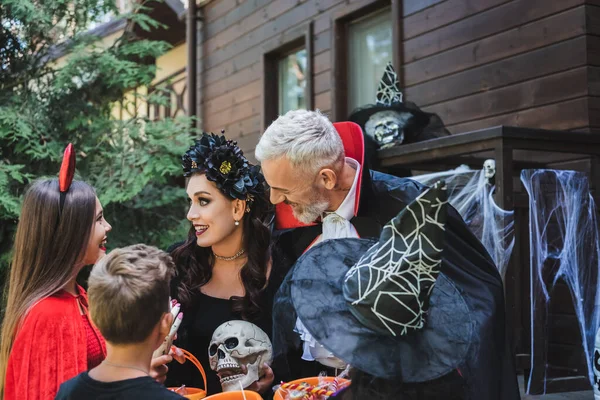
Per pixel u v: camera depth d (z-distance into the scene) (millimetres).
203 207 1978
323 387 1608
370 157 3604
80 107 4844
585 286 3174
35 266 1749
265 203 2086
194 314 2021
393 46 4676
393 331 1357
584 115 3379
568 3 3492
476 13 4051
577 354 3293
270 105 6227
